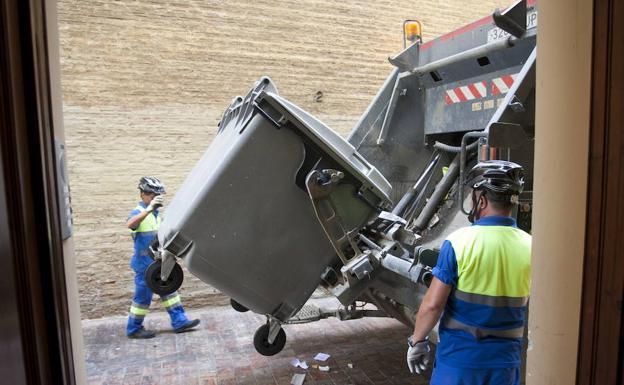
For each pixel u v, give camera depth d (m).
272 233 3.04
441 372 1.93
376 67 6.66
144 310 4.77
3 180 0.92
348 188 3.05
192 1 5.63
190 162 5.70
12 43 0.92
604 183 0.92
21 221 0.94
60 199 1.18
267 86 3.06
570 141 1.02
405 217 4.36
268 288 3.09
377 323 5.21
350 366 4.04
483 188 1.96
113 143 5.37
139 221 4.64
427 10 7.01
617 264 0.91
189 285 5.75
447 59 4.07
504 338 1.85
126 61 5.39
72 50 5.18
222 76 5.81
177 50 5.59
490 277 1.82
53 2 1.22
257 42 5.96
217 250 2.97
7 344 0.98
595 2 0.93
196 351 4.42
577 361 1.01
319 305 5.88
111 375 3.89
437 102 4.43
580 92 0.99
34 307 0.97
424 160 4.61
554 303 1.09
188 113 5.67
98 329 5.03
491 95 3.80
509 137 2.62
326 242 3.14
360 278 2.96
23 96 0.96
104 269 5.40
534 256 1.18
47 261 1.01
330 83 6.39
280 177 3.00
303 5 6.17
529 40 3.37
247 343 4.62
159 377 3.85
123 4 5.35
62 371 1.05
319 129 3.09
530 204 2.94
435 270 1.94
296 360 4.17
